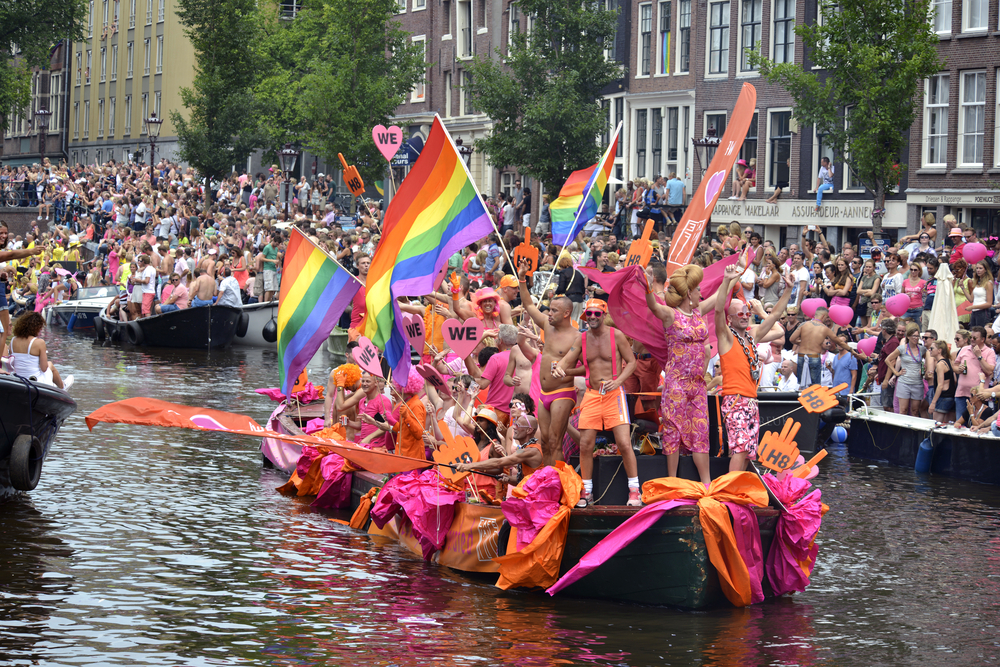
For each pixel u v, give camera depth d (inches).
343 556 438.9
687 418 392.5
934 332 691.4
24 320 535.2
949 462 636.7
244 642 341.7
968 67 1143.6
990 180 1095.0
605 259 919.0
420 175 491.5
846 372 732.7
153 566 414.6
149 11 2888.8
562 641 346.6
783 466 403.5
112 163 2256.4
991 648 352.8
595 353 388.2
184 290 1203.2
